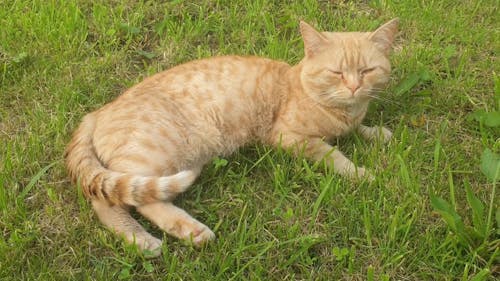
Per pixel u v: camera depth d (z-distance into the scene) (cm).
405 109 129
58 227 111
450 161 119
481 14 148
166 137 112
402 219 108
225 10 149
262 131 121
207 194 115
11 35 140
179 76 118
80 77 133
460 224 105
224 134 118
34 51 137
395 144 120
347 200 111
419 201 111
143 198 106
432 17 146
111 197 107
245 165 118
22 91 131
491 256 104
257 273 104
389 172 115
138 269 106
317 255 107
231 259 105
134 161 109
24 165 118
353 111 120
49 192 112
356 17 149
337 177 116
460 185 115
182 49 140
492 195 107
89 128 114
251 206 113
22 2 146
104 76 134
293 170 118
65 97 129
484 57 139
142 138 110
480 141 122
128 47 141
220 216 112
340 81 116
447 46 141
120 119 112
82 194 111
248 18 146
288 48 139
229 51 141
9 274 104
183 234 107
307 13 149
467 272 102
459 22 144
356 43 117
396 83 133
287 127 120
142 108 113
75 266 107
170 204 109
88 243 108
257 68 121
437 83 132
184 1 150
